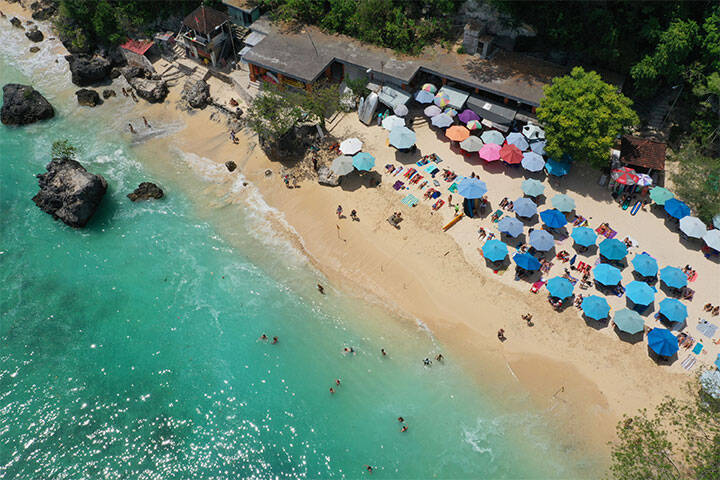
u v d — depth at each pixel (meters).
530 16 60.34
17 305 51.28
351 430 42.41
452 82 64.12
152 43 74.38
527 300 48.75
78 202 56.12
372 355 46.66
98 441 42.56
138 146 66.00
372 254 52.84
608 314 47.31
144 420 43.59
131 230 57.16
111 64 75.69
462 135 59.47
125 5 75.25
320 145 62.47
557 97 53.91
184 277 52.75
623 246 49.28
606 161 53.09
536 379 44.41
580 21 58.06
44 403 44.75
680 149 57.72
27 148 66.50
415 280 50.81
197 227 57.06
